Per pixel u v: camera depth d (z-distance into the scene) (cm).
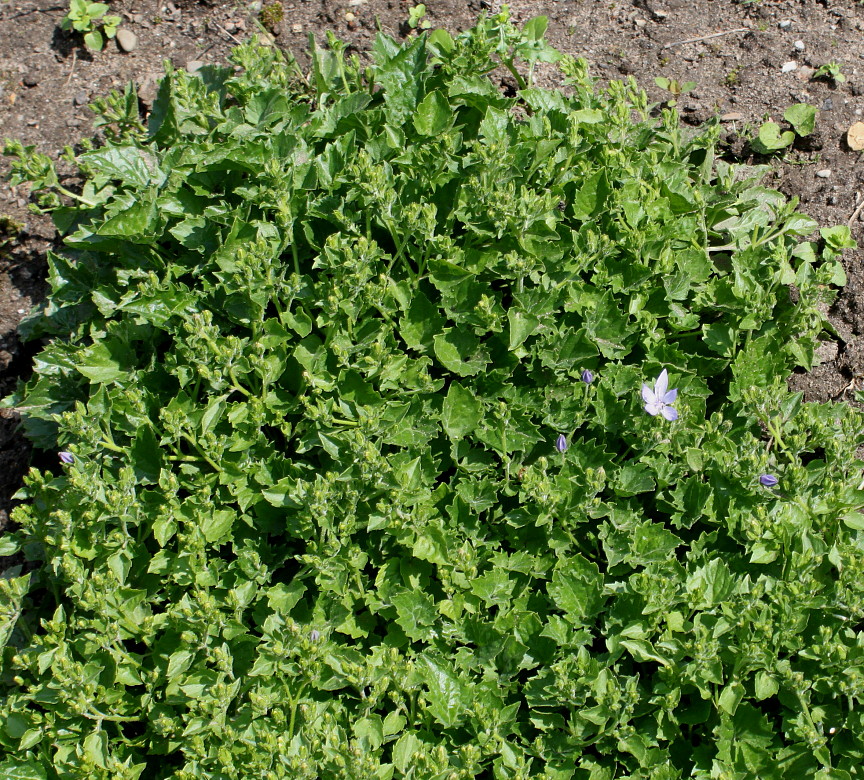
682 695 107
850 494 111
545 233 118
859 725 105
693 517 112
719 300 119
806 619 106
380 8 143
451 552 110
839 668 105
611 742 105
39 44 145
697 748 106
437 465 114
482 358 114
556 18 142
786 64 136
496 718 105
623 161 120
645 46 139
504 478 113
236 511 113
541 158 120
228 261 117
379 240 120
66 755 107
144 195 121
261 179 118
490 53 132
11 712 108
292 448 116
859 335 124
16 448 129
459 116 128
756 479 111
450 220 118
